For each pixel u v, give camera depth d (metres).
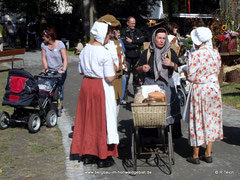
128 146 5.54
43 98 6.41
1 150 5.26
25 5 26.73
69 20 29.89
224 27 11.35
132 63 8.70
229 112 7.54
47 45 6.89
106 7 30.38
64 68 6.89
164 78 4.83
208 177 4.36
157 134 5.09
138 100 4.47
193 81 4.57
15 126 6.56
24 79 5.94
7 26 25.48
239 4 12.69
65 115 7.45
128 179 4.31
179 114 4.94
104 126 4.55
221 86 10.19
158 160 4.93
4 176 4.35
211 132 4.61
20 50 14.24
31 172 4.48
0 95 9.16
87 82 4.63
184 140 5.83
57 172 4.51
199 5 28.83
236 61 11.96
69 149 5.35
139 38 8.53
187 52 8.18
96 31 4.54
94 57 4.51
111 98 4.62
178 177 4.36
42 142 5.66
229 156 5.08
